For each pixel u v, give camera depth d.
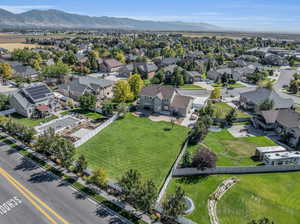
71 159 34.50
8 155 38.66
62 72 84.31
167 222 25.78
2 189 30.50
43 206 27.80
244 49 185.62
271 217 27.64
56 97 68.62
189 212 27.72
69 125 51.62
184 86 89.50
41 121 53.59
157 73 92.94
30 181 32.22
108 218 26.25
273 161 37.56
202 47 196.12
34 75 94.25
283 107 59.75
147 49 186.25
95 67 111.44
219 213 27.92
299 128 42.94
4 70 86.62
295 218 27.58
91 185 31.70
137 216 26.64
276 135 49.34
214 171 35.84
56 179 32.81
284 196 31.34
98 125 52.25
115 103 66.88
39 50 144.25
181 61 117.94
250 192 31.77
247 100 64.88
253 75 96.06
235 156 41.16
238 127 53.53
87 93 62.06
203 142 46.12
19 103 54.66
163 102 61.06
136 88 69.50
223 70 99.25
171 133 49.66
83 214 26.73
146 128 51.84
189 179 34.44
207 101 70.19
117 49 162.88
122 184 27.41
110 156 40.09
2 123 47.47
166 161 39.00
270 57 143.50
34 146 40.69
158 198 28.97
